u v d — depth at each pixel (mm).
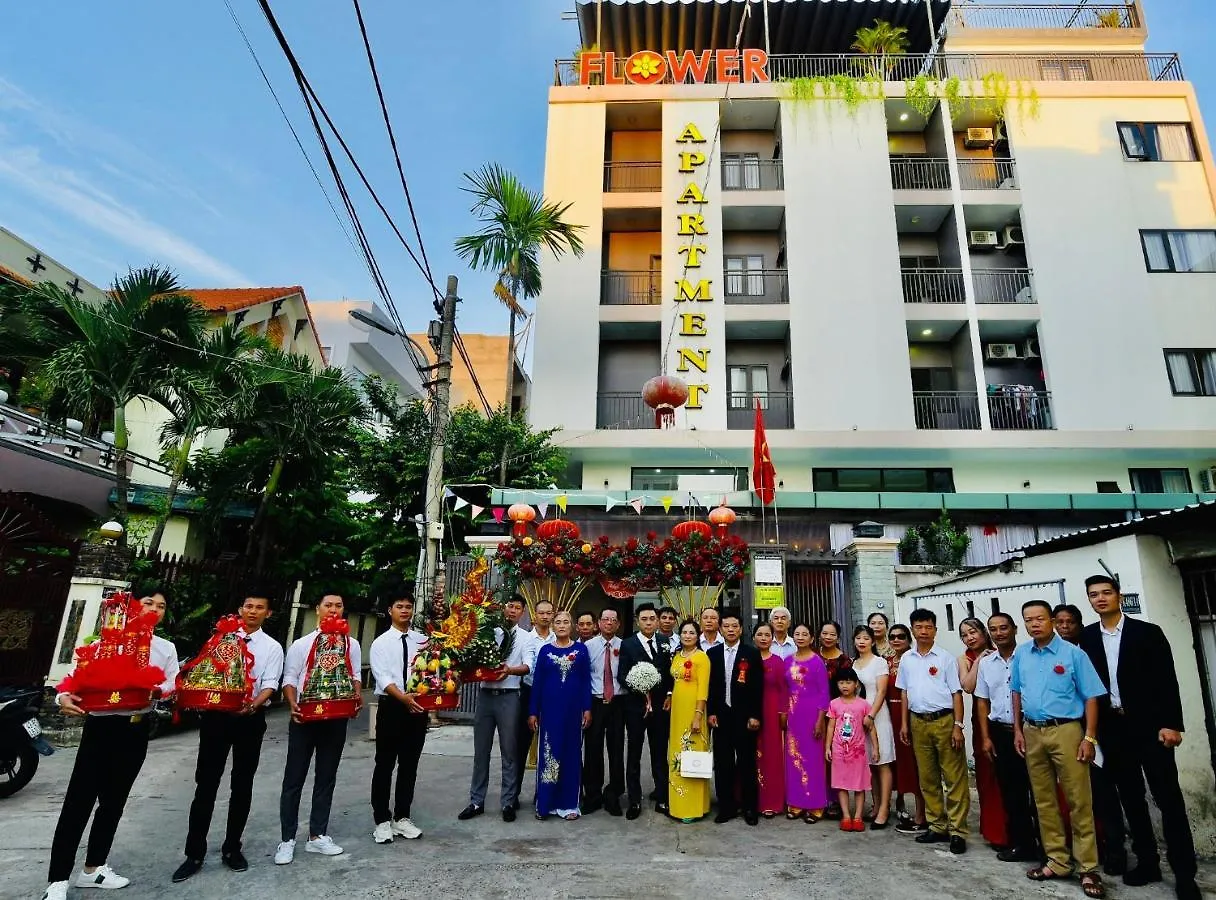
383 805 4754
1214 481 15688
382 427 14945
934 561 11977
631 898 3811
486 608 5562
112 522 9086
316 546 13258
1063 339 16031
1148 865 4102
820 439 15453
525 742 5727
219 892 3803
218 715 4188
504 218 13094
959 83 17766
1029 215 16984
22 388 12875
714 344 16453
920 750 5133
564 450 15406
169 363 9984
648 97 18391
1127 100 17750
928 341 17797
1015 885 4109
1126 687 4191
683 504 12648
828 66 20203
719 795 5641
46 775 6457
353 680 4598
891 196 17172
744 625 9836
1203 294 16297
